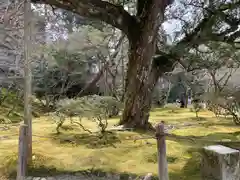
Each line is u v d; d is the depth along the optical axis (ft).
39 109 30.32
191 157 10.82
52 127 18.25
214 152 8.57
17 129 17.98
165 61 18.15
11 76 26.23
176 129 18.92
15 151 11.48
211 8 17.81
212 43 19.71
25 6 10.27
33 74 30.96
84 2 15.01
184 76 36.63
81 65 34.32
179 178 8.75
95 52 31.50
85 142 13.56
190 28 19.03
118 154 11.44
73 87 36.70
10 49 21.26
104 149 12.11
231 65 24.98
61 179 8.86
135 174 9.20
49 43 28.99
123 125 17.01
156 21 16.30
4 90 28.71
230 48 19.86
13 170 9.43
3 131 17.06
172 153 11.42
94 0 15.33
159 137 7.48
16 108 26.91
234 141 13.66
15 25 12.58
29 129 10.05
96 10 15.69
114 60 34.53
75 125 19.03
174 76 38.04
